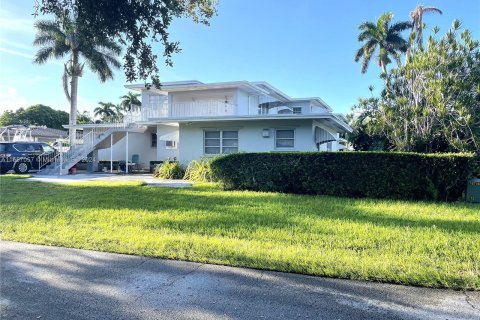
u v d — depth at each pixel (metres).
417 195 10.38
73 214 7.88
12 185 13.72
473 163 10.22
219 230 6.44
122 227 6.71
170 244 5.52
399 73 15.32
